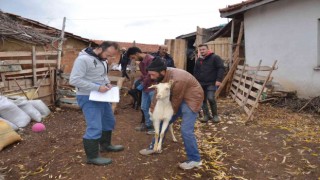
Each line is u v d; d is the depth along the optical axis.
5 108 6.10
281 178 4.00
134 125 6.53
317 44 7.68
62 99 8.30
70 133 5.96
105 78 4.27
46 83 8.26
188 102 3.99
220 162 4.46
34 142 5.39
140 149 4.94
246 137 5.67
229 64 11.23
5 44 7.83
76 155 4.67
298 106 7.69
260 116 7.19
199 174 4.06
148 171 4.12
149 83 5.53
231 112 7.76
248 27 10.29
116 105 7.98
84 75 3.97
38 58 8.24
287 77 8.59
